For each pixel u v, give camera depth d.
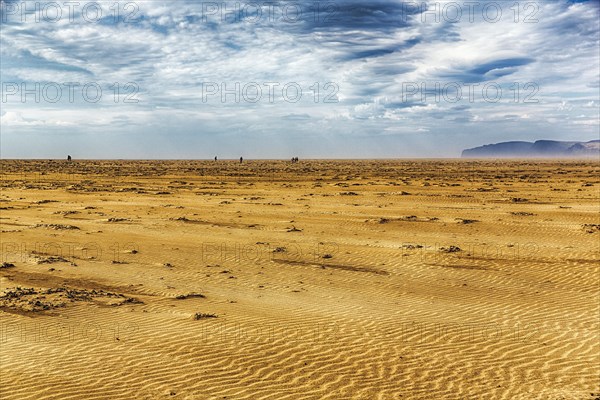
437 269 19.41
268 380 10.10
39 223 28.86
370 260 20.70
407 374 10.60
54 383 9.62
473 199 43.00
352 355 11.39
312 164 155.88
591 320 14.14
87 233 26.00
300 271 18.86
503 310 14.90
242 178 73.44
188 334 12.17
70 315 13.27
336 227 28.56
